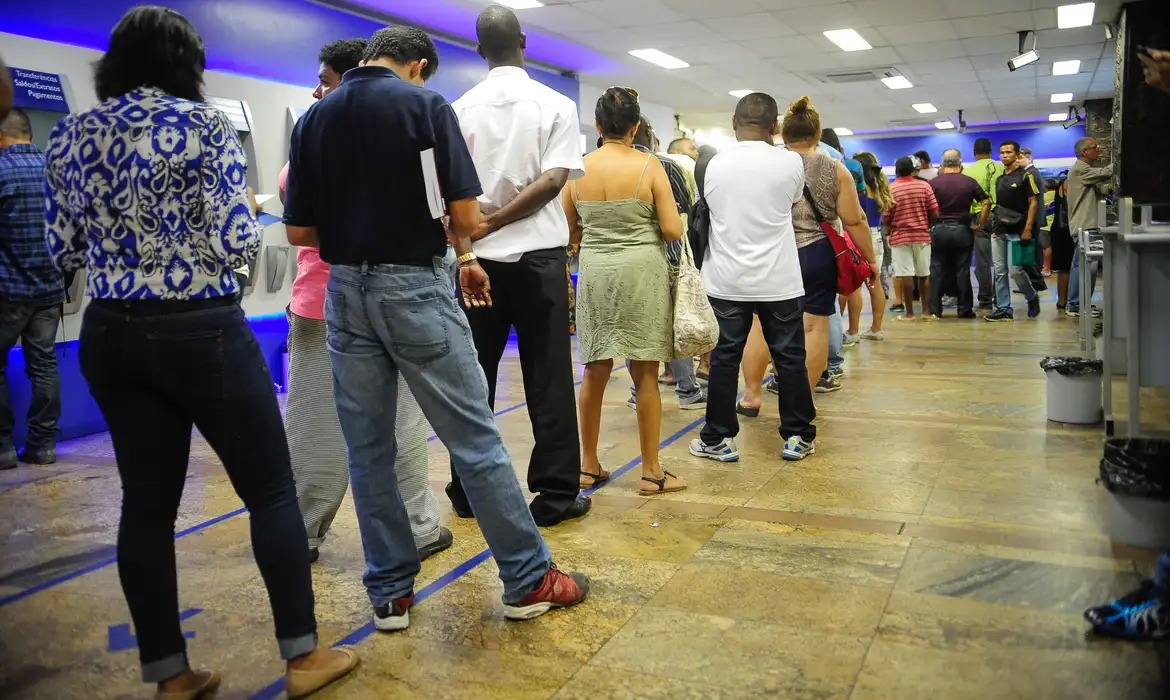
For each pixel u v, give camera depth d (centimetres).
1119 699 176
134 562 180
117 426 178
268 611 235
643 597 235
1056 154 1903
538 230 272
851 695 182
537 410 288
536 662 201
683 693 185
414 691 189
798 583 241
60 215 176
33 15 470
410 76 222
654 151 463
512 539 218
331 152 200
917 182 834
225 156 173
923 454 373
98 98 176
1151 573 241
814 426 388
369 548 217
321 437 261
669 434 422
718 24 905
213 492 348
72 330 471
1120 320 381
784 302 359
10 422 403
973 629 210
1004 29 960
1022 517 291
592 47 995
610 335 311
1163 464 256
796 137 401
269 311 584
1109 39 1017
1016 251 823
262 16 625
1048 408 427
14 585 260
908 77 1270
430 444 418
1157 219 335
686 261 313
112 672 205
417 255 200
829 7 852
